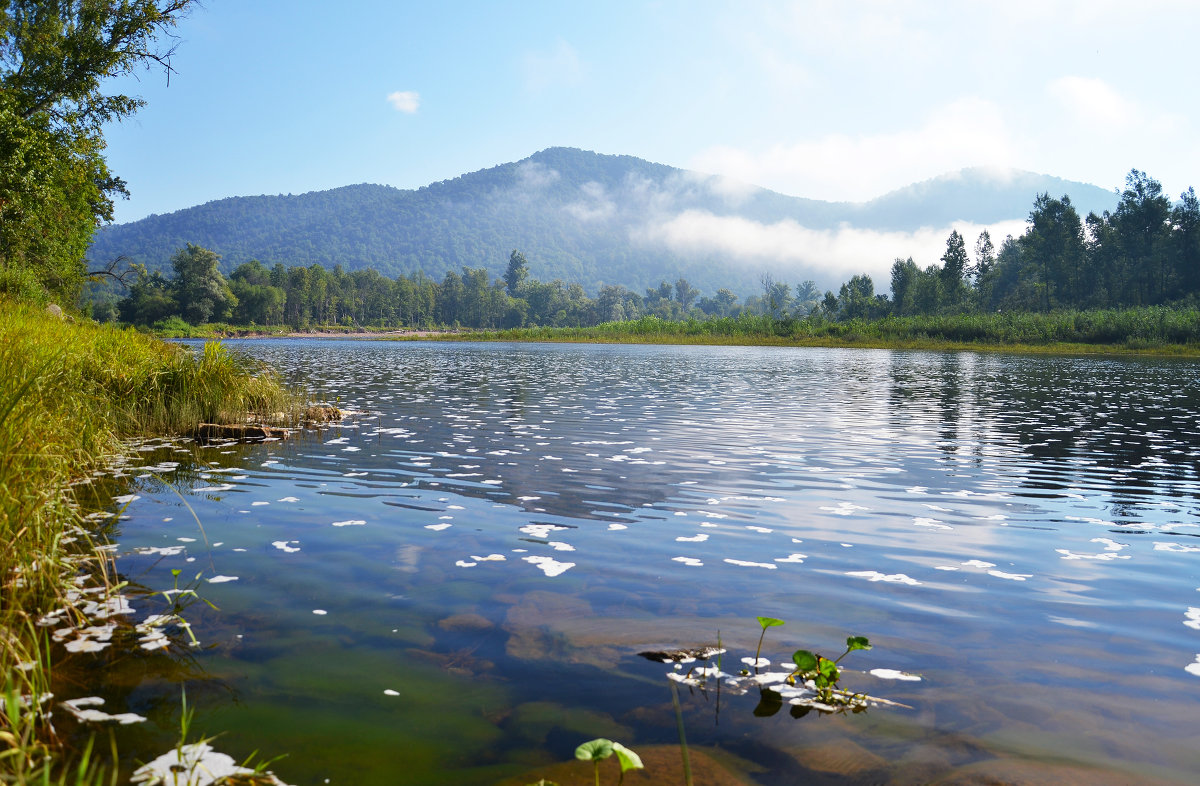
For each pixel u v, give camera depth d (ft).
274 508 19.79
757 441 33.50
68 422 22.47
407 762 8.19
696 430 36.76
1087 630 12.49
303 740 8.59
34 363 22.21
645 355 141.18
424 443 31.48
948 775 8.11
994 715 9.61
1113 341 177.58
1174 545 17.66
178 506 19.70
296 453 28.55
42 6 69.26
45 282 86.99
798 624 12.55
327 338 316.40
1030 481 25.27
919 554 16.74
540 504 20.95
